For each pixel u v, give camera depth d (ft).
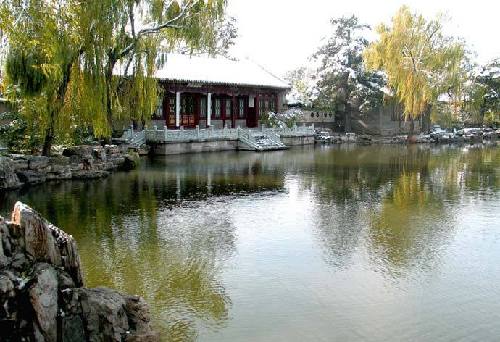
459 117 213.66
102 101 85.51
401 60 166.20
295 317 31.91
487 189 78.02
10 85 73.82
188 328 30.30
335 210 61.87
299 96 197.06
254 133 144.36
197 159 114.21
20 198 64.69
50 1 75.51
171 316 31.81
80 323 26.63
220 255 43.60
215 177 87.40
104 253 43.52
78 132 93.71
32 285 25.82
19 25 69.21
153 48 98.78
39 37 71.31
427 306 33.71
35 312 25.38
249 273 39.40
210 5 99.14
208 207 62.64
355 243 47.67
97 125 85.40
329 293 35.65
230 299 34.47
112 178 83.66
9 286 25.25
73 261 29.50
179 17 97.45
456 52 170.81
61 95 79.82
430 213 60.44
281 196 70.79
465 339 29.40
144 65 99.71
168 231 50.90
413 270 40.47
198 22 98.53
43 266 27.09
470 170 101.30
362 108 188.34
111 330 26.76
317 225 54.24
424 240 48.83
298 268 40.63
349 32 200.23
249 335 29.55
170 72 135.85
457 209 62.75
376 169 101.96
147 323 29.07
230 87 149.59
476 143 179.22
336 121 205.16
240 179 85.87
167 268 40.19
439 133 187.11
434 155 132.77
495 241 48.57
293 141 162.09
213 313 32.35
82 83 81.82
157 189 74.23
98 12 79.87
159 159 112.78
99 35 81.71
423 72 167.63
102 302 27.37
